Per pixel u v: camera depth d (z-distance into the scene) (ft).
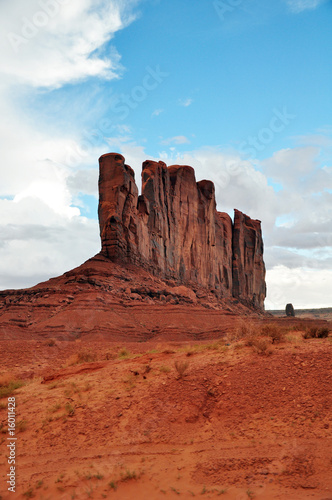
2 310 183.93
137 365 44.83
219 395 33.30
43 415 35.50
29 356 95.14
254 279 494.18
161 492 23.38
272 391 32.40
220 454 26.45
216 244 419.54
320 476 23.07
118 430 31.14
